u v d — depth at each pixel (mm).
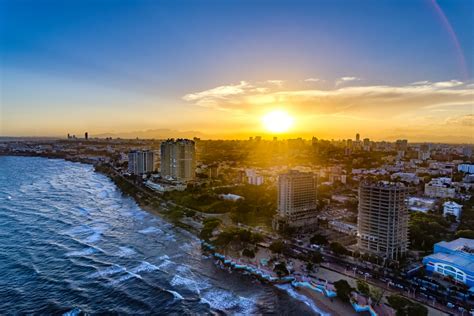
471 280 161750
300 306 152500
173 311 146625
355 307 148875
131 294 159625
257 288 169250
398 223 195000
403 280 171750
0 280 169000
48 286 164250
